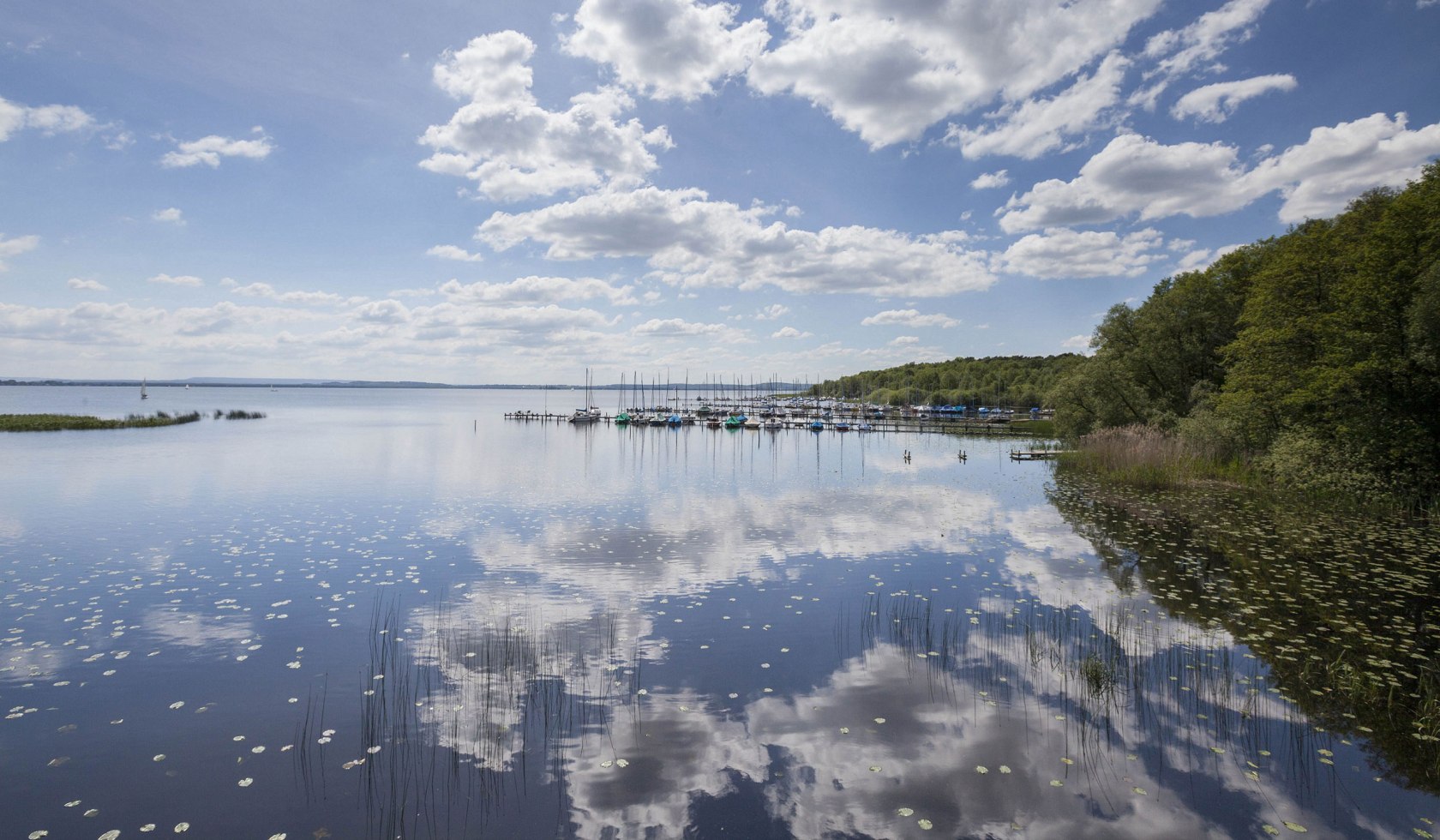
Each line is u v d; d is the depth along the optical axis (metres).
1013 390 163.62
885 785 9.01
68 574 19.16
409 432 86.25
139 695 11.63
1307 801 8.57
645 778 9.22
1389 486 28.19
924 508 30.94
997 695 11.55
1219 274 52.59
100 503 31.14
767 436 89.31
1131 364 51.22
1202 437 38.84
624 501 33.12
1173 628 14.43
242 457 51.81
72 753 9.77
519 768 9.48
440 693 11.76
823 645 13.91
